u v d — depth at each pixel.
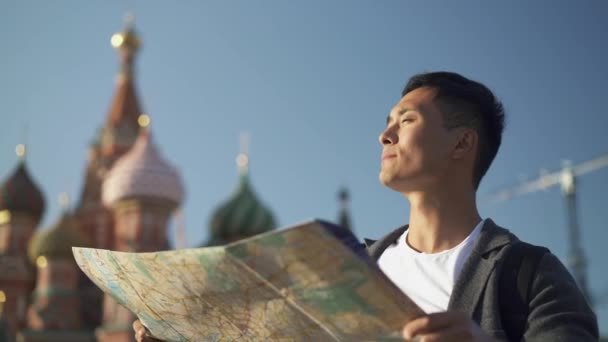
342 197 51.12
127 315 40.81
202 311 2.64
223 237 46.09
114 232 51.78
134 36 58.12
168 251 2.50
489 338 2.24
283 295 2.38
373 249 3.32
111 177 46.34
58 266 45.62
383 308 2.24
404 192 3.06
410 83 3.21
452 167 3.00
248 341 2.66
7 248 48.50
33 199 49.88
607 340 27.75
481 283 2.68
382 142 3.11
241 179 47.72
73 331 44.25
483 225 2.95
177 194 45.84
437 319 2.19
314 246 2.15
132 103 56.47
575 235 40.97
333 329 2.41
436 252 2.97
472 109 3.06
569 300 2.54
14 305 46.94
